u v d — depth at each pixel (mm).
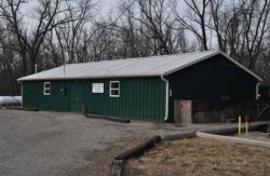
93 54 53438
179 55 25703
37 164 10531
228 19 41406
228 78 24766
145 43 47719
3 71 54188
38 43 49469
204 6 42062
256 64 43781
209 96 23656
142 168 9930
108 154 11719
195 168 9922
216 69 24094
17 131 16891
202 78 23312
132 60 28672
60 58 52875
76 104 28188
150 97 22359
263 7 39688
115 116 24547
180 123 21031
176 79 21969
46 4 49625
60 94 29734
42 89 31812
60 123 19844
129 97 23641
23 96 34156
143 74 22391
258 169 9805
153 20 46344
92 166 10266
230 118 22297
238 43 40844
